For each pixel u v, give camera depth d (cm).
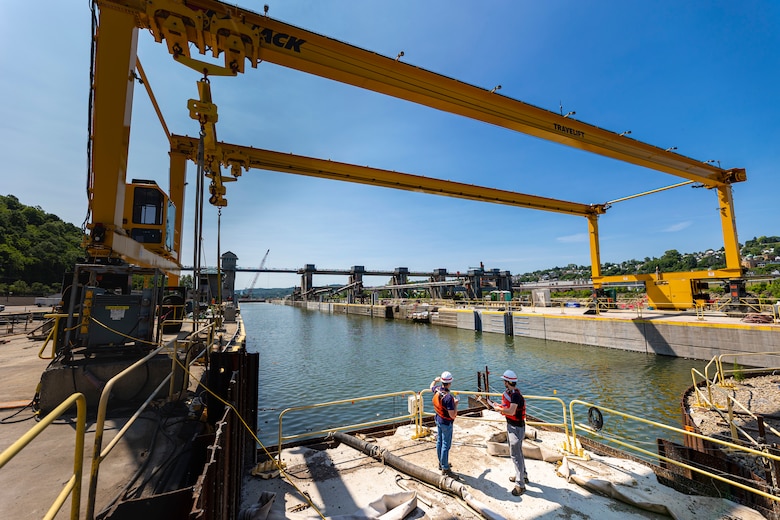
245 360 745
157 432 530
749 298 2772
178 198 1839
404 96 1488
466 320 5388
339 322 8194
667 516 534
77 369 594
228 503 466
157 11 873
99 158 685
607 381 2259
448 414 632
